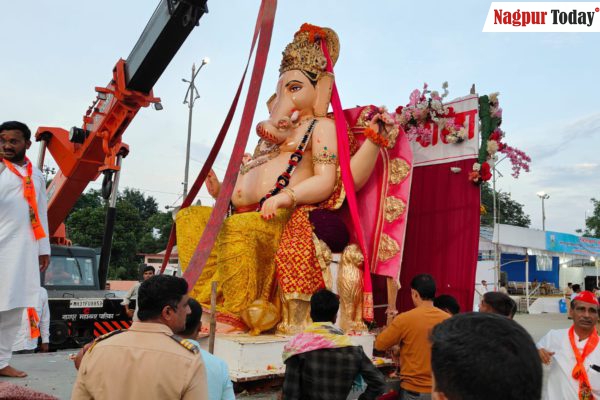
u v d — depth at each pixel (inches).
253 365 197.8
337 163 250.8
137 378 85.9
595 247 1068.5
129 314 396.8
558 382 149.6
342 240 240.4
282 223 237.8
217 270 229.9
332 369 133.5
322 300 142.3
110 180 394.3
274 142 258.7
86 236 1061.1
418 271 267.9
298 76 267.6
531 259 1166.3
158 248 1288.1
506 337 48.1
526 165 254.4
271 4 224.8
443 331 51.0
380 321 270.7
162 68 331.6
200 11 285.6
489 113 252.4
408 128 272.7
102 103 389.4
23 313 193.9
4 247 184.7
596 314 145.7
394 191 250.4
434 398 49.9
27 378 197.2
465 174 256.5
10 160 192.1
